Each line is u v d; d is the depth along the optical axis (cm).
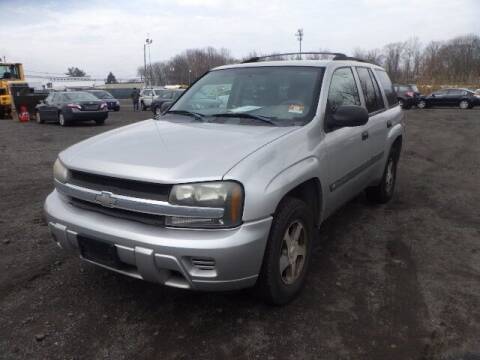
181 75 9638
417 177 749
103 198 280
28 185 687
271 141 302
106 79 12288
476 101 2814
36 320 304
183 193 257
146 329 294
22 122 2036
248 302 325
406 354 269
